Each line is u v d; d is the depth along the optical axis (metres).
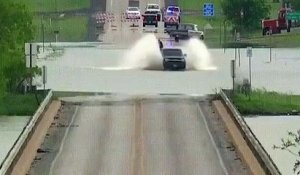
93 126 86.25
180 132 83.69
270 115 99.69
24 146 75.44
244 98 104.75
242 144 77.00
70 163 71.62
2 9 106.94
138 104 98.75
